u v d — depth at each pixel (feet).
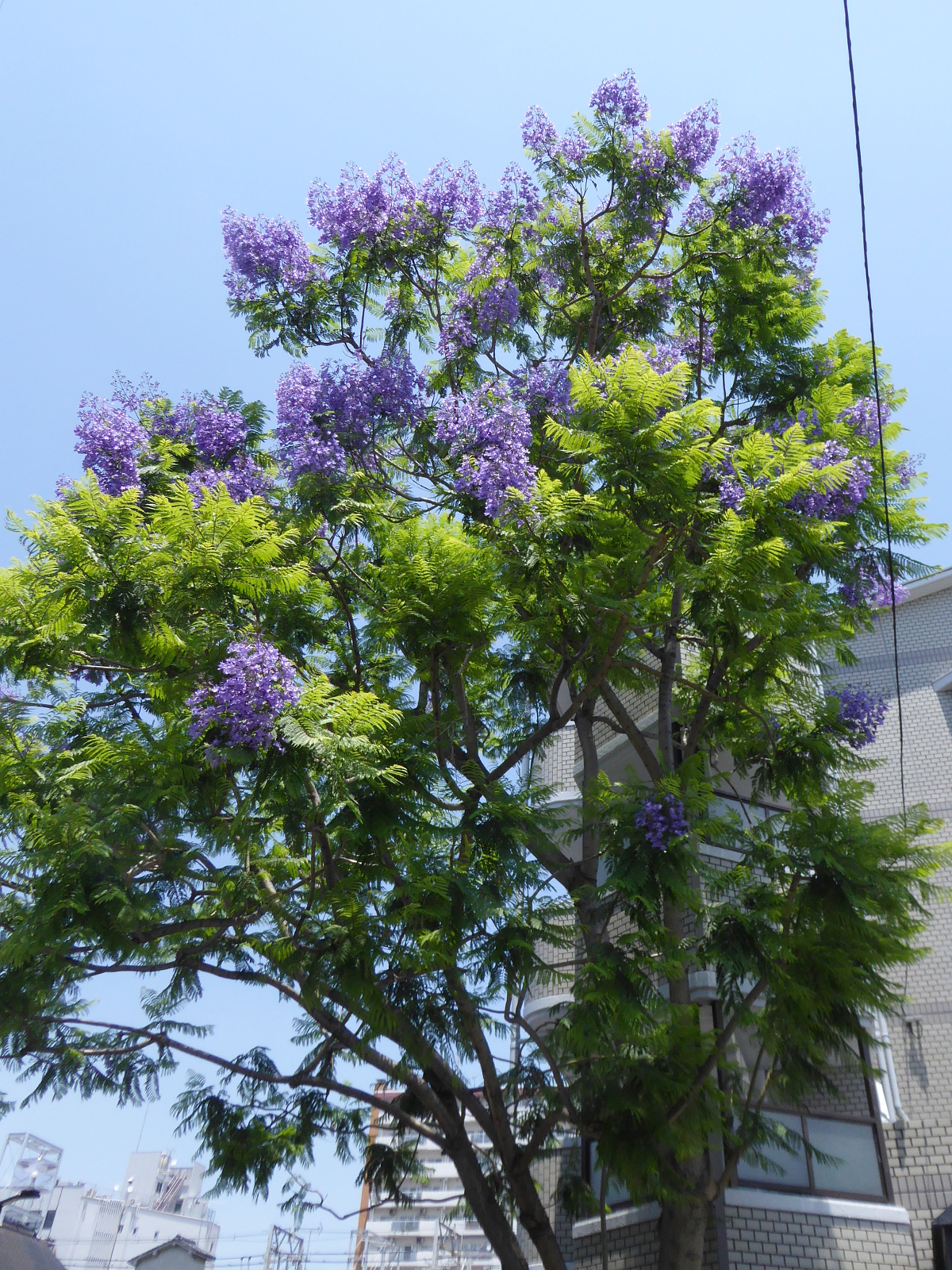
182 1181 215.92
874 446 39.73
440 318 44.19
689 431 33.73
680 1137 31.32
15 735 34.91
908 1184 51.65
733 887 34.12
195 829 33.12
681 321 46.60
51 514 30.99
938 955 57.26
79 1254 182.29
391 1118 40.65
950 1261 46.44
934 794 63.77
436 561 36.78
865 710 39.37
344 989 29.99
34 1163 175.73
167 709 34.76
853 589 40.01
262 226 43.98
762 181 43.86
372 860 32.27
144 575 29.91
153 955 36.55
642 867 31.24
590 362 34.71
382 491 40.55
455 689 38.24
